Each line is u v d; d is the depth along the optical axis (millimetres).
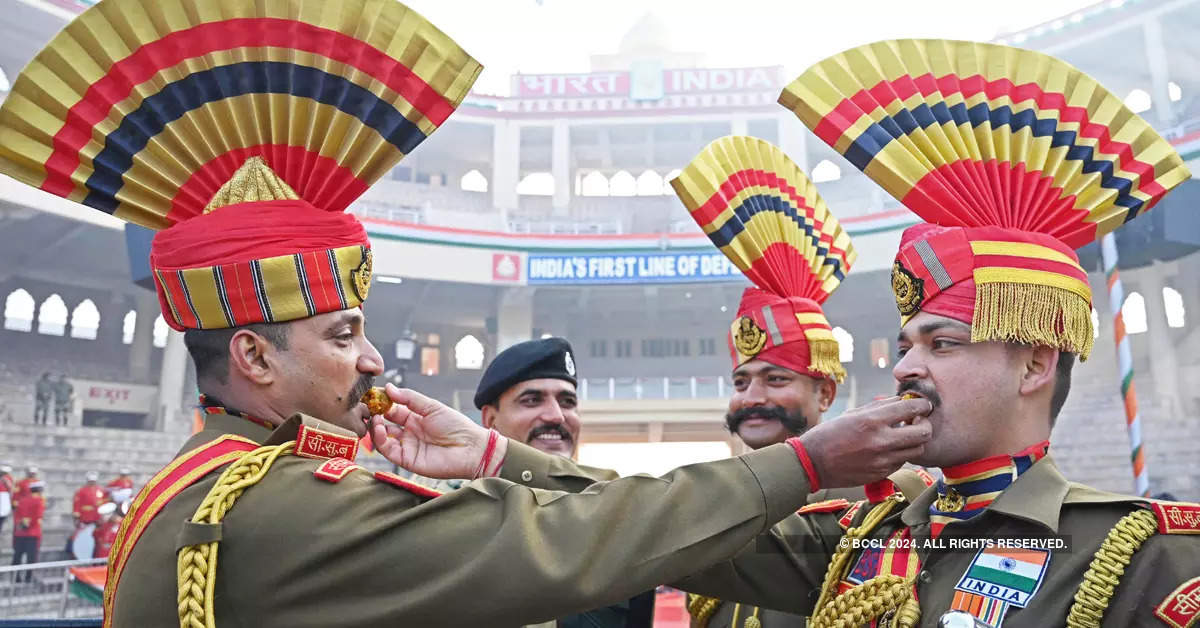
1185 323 17438
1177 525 1103
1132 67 18312
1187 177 1357
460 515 1135
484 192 24203
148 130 1267
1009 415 1218
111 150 1264
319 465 1196
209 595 1070
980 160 1293
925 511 1346
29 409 16422
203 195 1305
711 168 2213
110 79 1255
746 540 1169
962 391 1208
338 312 1271
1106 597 1067
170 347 18547
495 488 1177
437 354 23094
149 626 1110
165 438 17547
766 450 1219
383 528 1106
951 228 1272
